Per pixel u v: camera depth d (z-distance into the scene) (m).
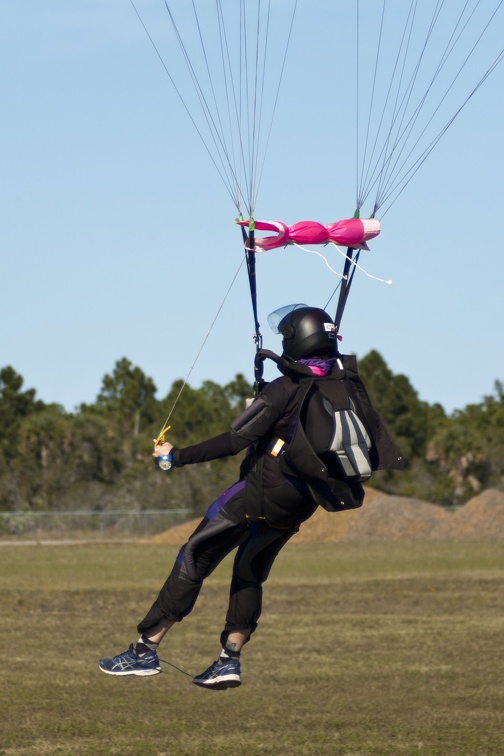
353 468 22.95
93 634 64.00
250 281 24.50
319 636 63.41
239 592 25.23
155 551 128.38
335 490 23.14
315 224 24.44
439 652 57.56
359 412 23.50
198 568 24.86
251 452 24.34
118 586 90.31
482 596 82.31
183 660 55.66
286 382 23.67
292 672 52.41
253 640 62.12
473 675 51.06
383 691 47.75
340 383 23.61
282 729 40.62
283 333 24.12
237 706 44.94
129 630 65.75
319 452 23.00
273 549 25.06
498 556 118.31
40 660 55.34
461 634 63.78
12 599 80.50
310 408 23.27
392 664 54.16
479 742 38.19
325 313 24.27
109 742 38.50
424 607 76.56
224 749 37.44
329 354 24.06
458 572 101.38
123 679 50.59
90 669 53.06
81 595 83.56
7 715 43.00
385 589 87.38
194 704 45.41
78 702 45.62
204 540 24.61
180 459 23.78
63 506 192.75
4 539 153.75
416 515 152.00
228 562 114.19
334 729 40.56
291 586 89.94
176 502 188.62
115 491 195.38
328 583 92.19
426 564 109.81
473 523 150.00
